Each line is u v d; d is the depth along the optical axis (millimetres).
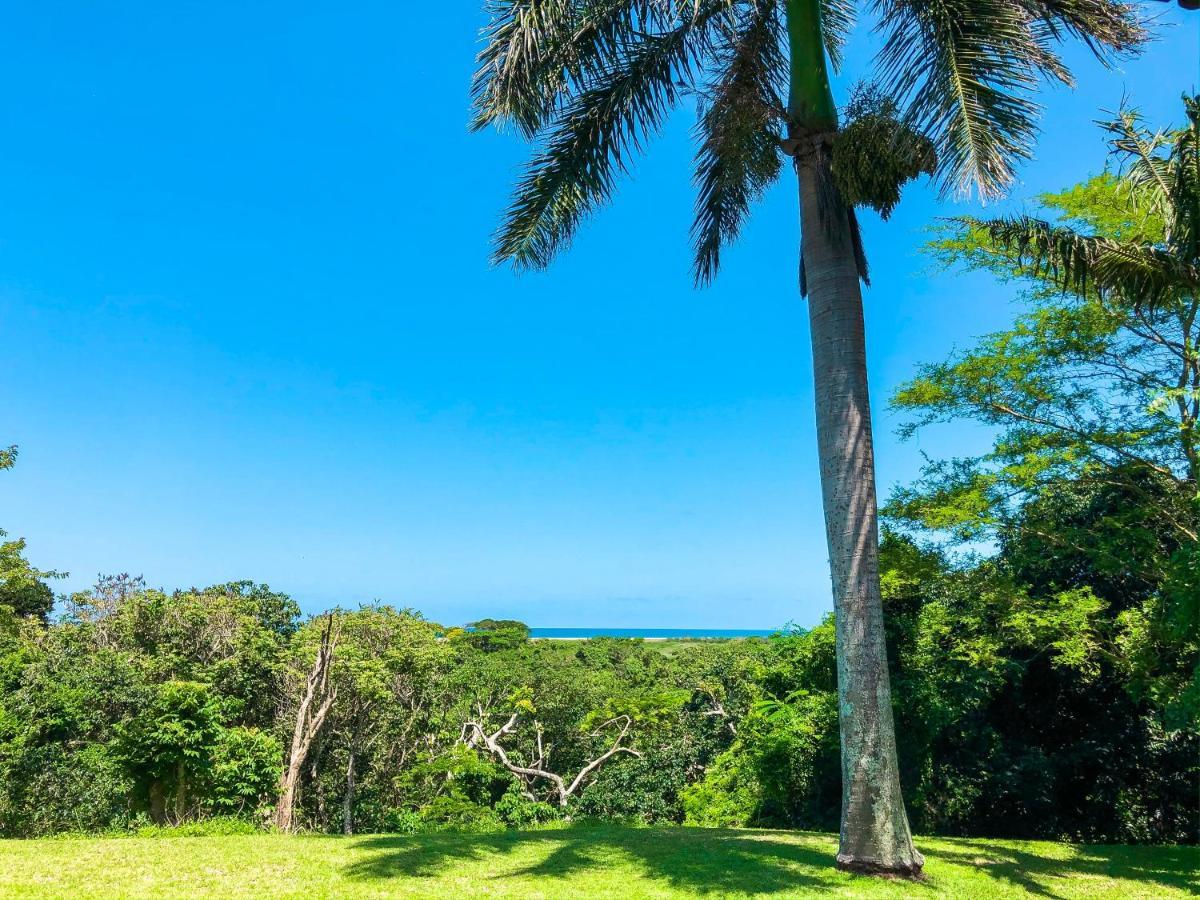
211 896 7184
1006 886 8594
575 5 9586
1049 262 10938
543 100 9891
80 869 8234
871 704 8812
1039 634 13734
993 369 13945
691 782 29984
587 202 10852
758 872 8453
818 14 10047
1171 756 16641
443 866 8766
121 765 16891
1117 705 16844
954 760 16938
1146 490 14828
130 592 27422
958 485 14227
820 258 9711
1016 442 13773
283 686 25797
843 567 9125
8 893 7035
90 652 25047
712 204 11742
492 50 9000
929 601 17703
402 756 27906
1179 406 12648
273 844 10320
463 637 47406
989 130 8023
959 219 13578
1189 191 9531
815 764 17641
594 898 7328
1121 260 10375
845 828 8812
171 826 14719
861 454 9305
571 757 33781
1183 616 9656
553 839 10953
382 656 27406
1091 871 10000
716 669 31656
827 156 9773
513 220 10617
